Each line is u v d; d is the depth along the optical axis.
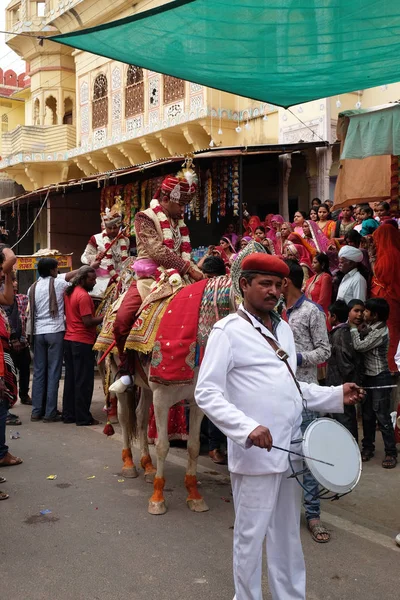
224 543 4.17
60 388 10.09
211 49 5.91
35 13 19.73
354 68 6.40
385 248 6.73
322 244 8.45
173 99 14.09
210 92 13.08
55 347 7.72
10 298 5.69
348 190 8.18
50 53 19.91
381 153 6.59
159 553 4.02
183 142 14.43
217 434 6.04
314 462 2.80
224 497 5.07
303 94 7.41
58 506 4.85
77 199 19.27
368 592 3.51
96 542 4.19
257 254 2.96
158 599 3.46
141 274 5.23
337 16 5.15
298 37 5.60
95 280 7.74
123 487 5.31
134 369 5.29
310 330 4.54
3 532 4.36
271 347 2.96
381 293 6.79
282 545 3.05
